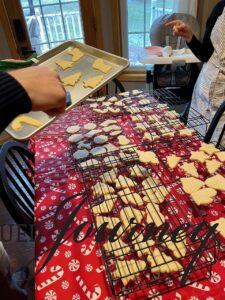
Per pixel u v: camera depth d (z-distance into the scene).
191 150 1.04
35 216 0.84
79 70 1.21
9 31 2.09
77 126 1.26
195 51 1.67
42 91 0.53
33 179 1.11
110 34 2.29
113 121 1.28
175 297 0.59
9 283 1.02
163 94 1.71
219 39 1.46
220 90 1.52
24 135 0.90
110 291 0.62
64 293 0.62
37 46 2.30
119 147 1.09
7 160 1.09
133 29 2.31
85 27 2.20
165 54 1.88
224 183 0.84
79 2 2.08
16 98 0.48
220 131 1.43
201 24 2.09
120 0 2.16
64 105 0.61
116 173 0.94
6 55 2.21
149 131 1.17
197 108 1.68
